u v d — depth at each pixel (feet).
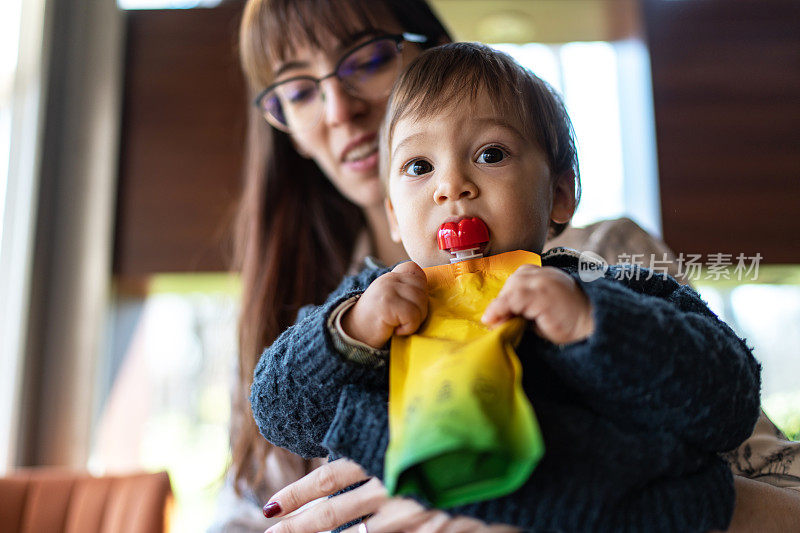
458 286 2.02
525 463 1.56
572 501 1.74
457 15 7.02
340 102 3.59
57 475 4.85
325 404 2.00
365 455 1.84
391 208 2.72
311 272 4.00
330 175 3.95
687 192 6.35
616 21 7.02
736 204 6.32
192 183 6.68
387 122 2.60
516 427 1.61
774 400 5.50
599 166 7.13
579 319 1.76
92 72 6.79
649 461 1.78
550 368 1.94
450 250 2.12
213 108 6.82
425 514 2.00
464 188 2.15
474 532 1.93
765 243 6.23
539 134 2.36
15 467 6.06
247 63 4.14
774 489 2.37
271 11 3.68
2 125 6.49
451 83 2.32
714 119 6.46
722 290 5.74
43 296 6.44
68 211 6.60
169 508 4.72
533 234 2.21
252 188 4.26
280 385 2.03
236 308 4.72
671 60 6.56
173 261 6.53
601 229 3.57
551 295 1.77
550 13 7.03
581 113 7.25
